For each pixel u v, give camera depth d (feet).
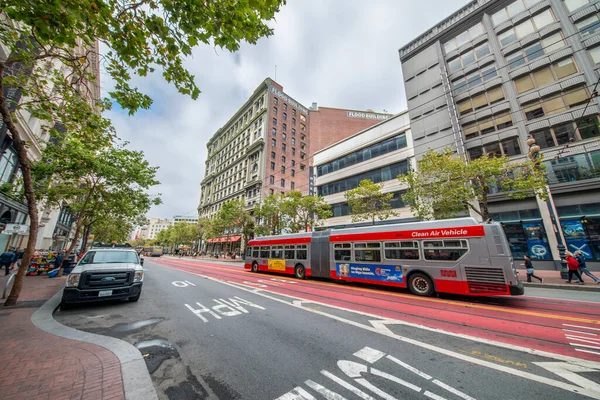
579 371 10.89
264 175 151.12
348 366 11.50
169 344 14.14
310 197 82.02
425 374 10.74
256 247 57.21
